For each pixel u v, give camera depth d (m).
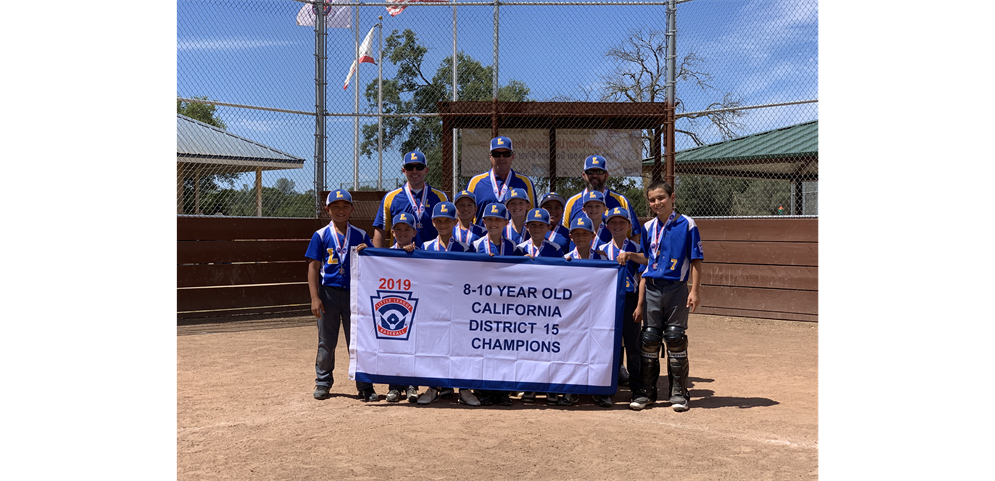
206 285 10.42
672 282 5.42
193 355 7.78
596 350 5.55
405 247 5.70
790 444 4.38
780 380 6.53
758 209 18.98
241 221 10.73
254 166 15.56
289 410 5.32
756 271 10.78
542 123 11.95
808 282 10.35
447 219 5.84
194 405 5.45
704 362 7.45
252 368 7.05
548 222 5.87
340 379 6.57
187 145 14.12
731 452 4.20
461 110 11.16
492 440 4.45
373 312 5.67
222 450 4.21
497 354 5.62
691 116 11.11
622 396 6.07
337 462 3.98
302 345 8.52
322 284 5.79
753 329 9.80
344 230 5.91
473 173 11.74
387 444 4.36
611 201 6.90
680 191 17.97
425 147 19.41
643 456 4.11
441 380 5.61
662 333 5.50
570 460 4.03
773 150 14.77
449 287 5.66
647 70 19.42
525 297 5.61
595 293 5.59
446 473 3.79
